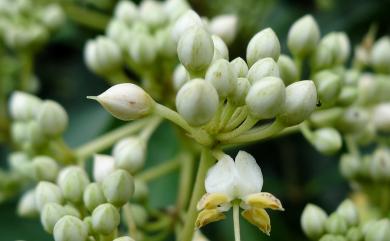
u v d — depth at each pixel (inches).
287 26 13.2
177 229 10.3
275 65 8.2
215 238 12.0
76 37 13.7
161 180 11.8
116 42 10.9
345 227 9.5
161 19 10.9
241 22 12.8
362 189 10.7
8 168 13.3
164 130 12.2
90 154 10.7
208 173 8.0
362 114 10.6
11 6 12.8
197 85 7.7
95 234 8.7
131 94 8.1
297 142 13.0
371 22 13.0
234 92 8.0
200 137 8.0
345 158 10.8
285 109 8.0
